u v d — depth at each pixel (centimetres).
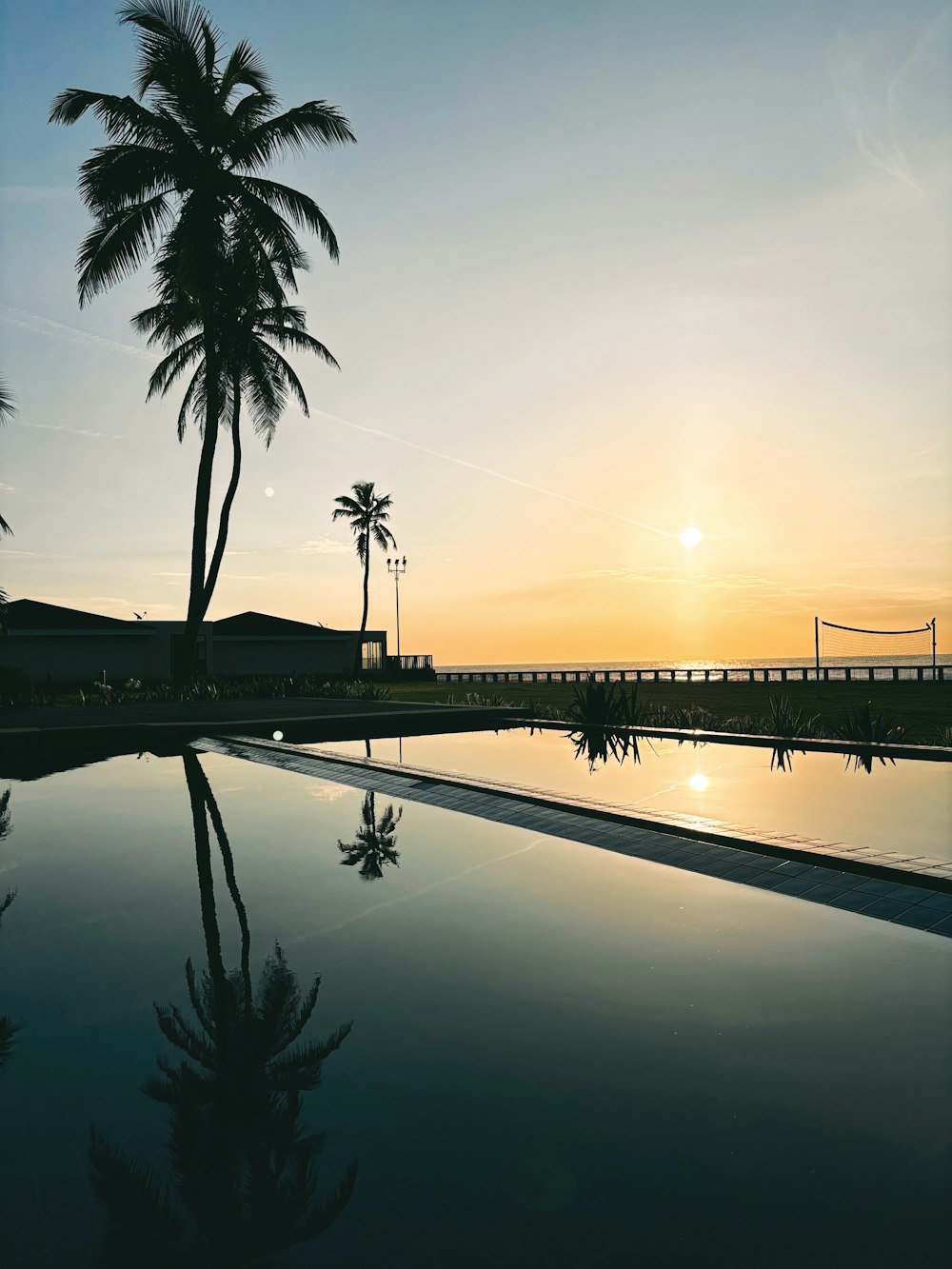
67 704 1981
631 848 528
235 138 2042
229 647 3862
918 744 983
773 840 490
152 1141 217
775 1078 246
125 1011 296
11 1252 176
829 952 350
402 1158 209
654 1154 210
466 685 3716
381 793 747
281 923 390
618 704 1378
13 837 574
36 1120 228
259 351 2275
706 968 333
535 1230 182
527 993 309
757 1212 188
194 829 597
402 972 331
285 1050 265
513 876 471
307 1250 176
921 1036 272
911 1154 208
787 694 2355
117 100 1870
